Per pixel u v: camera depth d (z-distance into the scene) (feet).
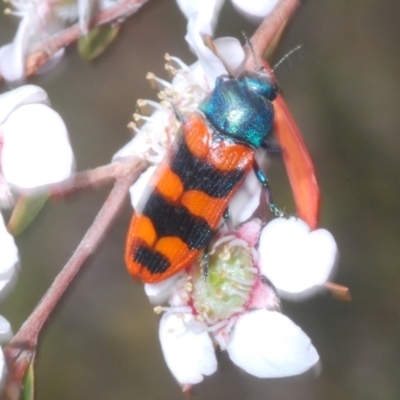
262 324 0.34
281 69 0.35
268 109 0.34
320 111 0.51
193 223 0.34
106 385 0.51
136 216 0.34
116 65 0.51
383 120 0.51
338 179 0.51
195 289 0.35
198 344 0.34
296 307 0.50
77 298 0.52
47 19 0.36
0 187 0.34
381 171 0.51
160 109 0.35
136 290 0.52
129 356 0.51
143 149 0.35
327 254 0.34
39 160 0.33
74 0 0.36
